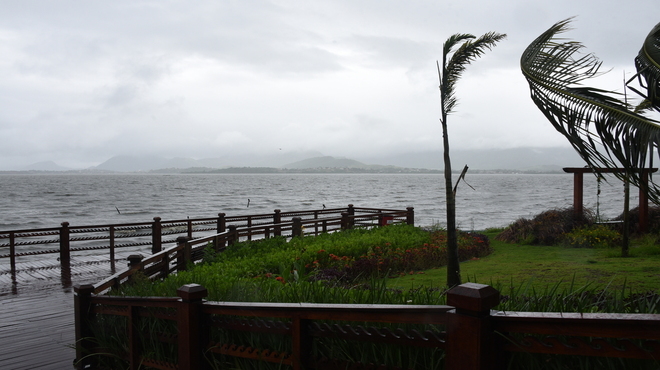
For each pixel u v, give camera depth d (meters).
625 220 10.05
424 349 2.36
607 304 2.82
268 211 45.41
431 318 1.92
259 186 130.00
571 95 3.17
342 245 10.38
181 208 49.59
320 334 2.41
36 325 6.08
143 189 105.38
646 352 1.52
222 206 52.56
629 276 7.45
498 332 1.75
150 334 3.45
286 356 2.65
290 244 10.96
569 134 3.15
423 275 8.92
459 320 1.77
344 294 3.62
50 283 8.83
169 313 3.27
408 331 2.46
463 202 55.44
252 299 3.82
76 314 4.16
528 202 54.38
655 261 8.97
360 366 2.36
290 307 2.46
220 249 10.63
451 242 7.14
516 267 9.23
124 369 3.84
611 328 1.53
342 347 2.53
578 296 3.19
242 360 2.98
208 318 3.01
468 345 1.73
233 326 2.82
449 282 7.14
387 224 15.95
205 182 172.12
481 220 33.25
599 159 3.03
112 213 43.38
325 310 2.31
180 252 8.75
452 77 7.04
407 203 56.75
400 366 2.30
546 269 8.73
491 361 1.75
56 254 17.61
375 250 10.52
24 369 4.48
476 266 9.75
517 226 14.62
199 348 2.99
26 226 32.91
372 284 3.44
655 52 3.14
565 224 13.41
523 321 1.68
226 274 7.46
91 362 4.10
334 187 123.38
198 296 3.02
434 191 97.44
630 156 2.84
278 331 2.58
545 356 2.12
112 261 11.32
